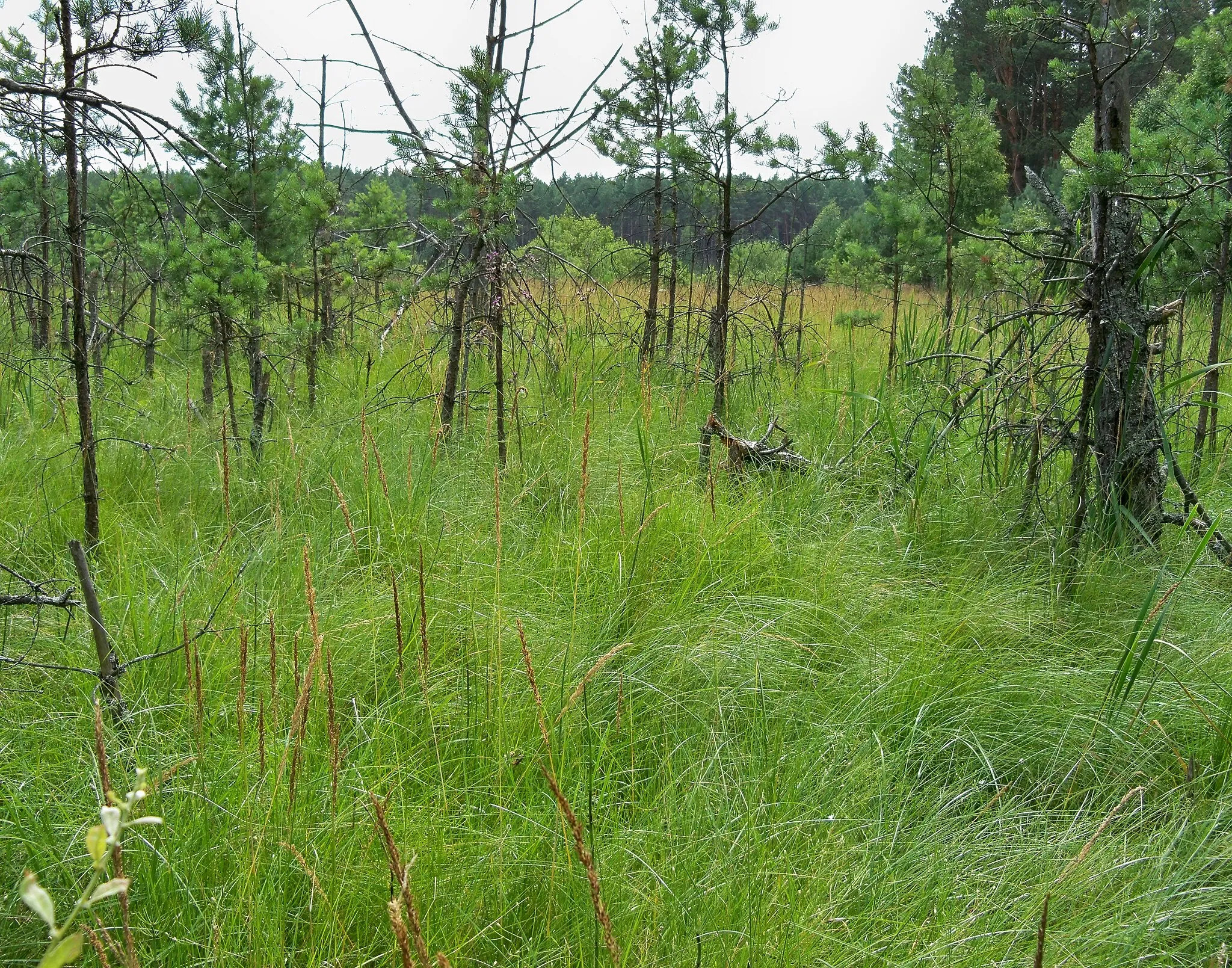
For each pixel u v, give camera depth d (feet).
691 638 13.80
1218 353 28.35
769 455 20.83
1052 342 21.02
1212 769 11.66
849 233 47.88
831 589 15.34
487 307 24.07
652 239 31.99
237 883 8.36
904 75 28.81
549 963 8.39
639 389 26.55
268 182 24.97
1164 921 9.05
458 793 10.36
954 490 19.58
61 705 11.75
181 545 16.61
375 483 18.47
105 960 6.16
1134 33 16.31
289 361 29.30
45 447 21.04
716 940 8.34
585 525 16.75
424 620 10.09
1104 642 14.66
